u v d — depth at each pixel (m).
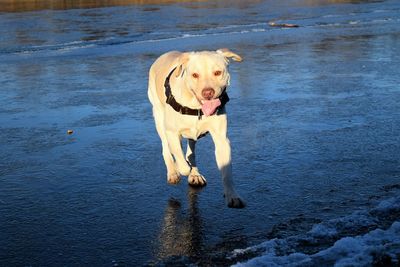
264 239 4.14
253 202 4.84
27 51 13.91
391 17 21.47
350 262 3.55
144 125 7.47
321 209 4.66
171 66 5.02
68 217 4.63
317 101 8.52
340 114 7.75
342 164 5.77
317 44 14.51
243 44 14.62
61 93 9.43
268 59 12.33
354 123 7.29
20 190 5.26
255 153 6.17
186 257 3.88
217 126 4.77
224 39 15.65
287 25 19.00
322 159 5.93
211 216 4.59
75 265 3.83
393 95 8.83
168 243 4.13
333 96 8.83
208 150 6.40
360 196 4.92
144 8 26.83
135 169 5.80
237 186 5.22
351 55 12.73
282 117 7.68
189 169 4.94
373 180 5.31
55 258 3.94
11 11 25.58
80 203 4.93
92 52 13.63
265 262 3.65
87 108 8.42
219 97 4.64
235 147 6.41
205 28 18.50
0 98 9.14
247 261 3.69
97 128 7.36
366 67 11.23
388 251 3.67
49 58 12.84
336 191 5.05
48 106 8.58
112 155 6.26
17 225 4.48
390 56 12.46
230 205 4.68
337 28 18.17
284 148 6.33
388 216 4.40
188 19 21.64
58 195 5.12
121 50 13.86
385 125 7.17
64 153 6.36
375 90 9.20
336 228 4.21
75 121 7.72
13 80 10.53
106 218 4.61
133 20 21.22
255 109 8.15
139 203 4.91
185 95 4.66
